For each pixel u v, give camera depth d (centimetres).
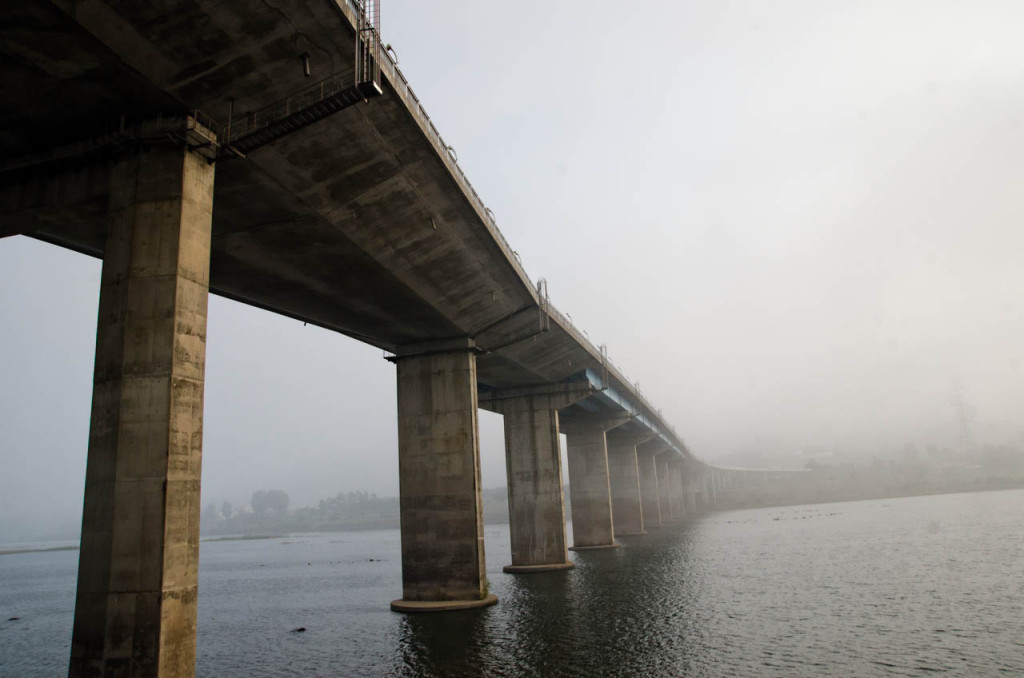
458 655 2662
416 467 3912
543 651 2669
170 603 1642
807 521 10800
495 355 4691
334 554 11344
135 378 1733
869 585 4078
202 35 1642
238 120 1930
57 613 5159
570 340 5144
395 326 3762
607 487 7538
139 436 1702
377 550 11906
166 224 1809
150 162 1850
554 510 5691
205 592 6022
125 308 1775
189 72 1734
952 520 9031
